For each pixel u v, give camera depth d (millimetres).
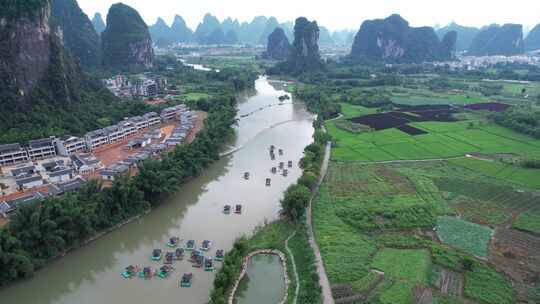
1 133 144125
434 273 84125
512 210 114562
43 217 87562
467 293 77312
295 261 89500
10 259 78438
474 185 131750
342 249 92500
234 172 145500
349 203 117125
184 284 81625
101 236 99188
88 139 153000
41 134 147625
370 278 81625
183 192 127125
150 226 106500
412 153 166625
